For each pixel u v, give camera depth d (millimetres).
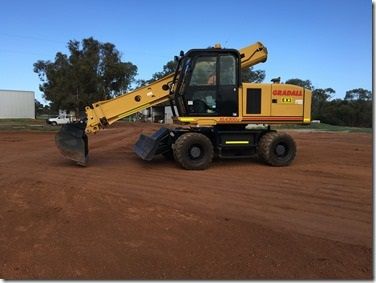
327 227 7312
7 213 8211
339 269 5660
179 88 14031
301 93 14625
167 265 5797
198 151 13461
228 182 11234
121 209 8453
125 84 69938
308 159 16141
